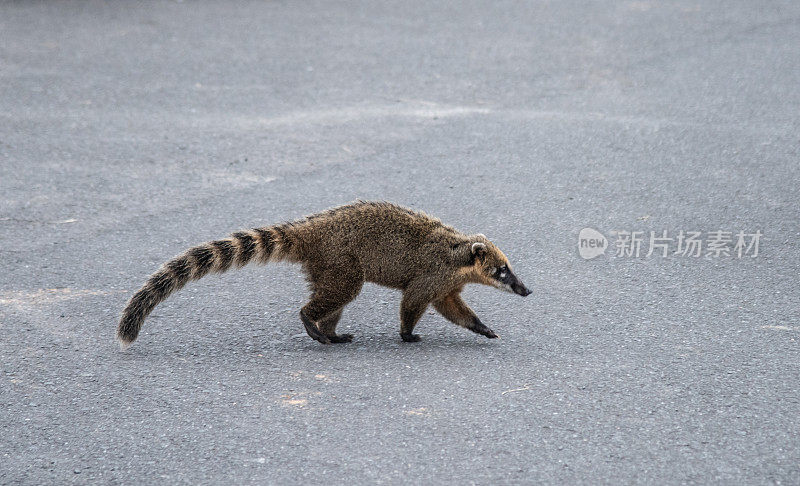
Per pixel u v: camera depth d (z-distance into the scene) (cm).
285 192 1061
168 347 716
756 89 1415
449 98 1423
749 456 537
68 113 1349
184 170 1130
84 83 1497
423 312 746
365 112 1357
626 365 666
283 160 1163
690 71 1533
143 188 1072
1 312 770
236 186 1080
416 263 741
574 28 1862
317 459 546
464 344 732
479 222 971
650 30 1833
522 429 575
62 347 709
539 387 635
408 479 523
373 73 1566
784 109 1310
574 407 602
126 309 698
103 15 1964
